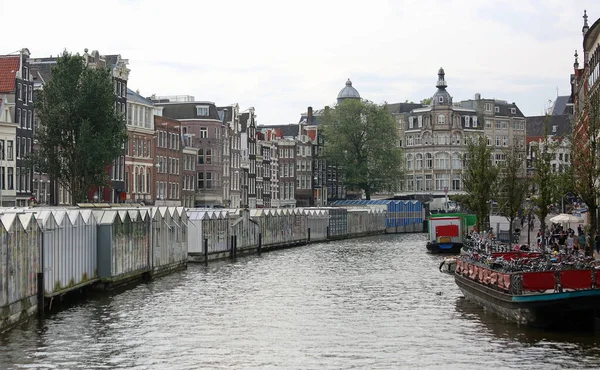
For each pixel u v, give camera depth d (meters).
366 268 67.31
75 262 44.88
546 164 53.69
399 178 146.25
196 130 124.75
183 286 53.50
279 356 31.91
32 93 84.62
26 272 37.88
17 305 37.16
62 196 90.62
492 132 183.88
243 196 137.50
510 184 73.69
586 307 34.03
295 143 155.38
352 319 40.12
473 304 44.44
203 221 73.06
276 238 94.94
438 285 54.12
